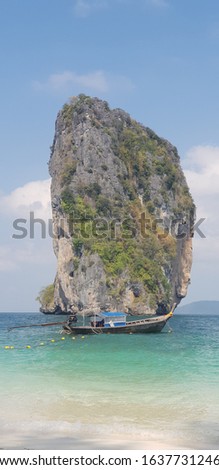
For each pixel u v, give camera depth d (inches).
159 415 809.5
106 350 1763.0
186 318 5974.4
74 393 972.6
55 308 5659.5
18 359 1502.2
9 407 861.8
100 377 1153.4
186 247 6131.9
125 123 6210.6
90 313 4904.0
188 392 981.2
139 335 2418.8
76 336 2369.6
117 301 4992.6
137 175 5910.4
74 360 1471.5
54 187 5689.0
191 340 2225.6
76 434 699.4
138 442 666.2
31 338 2361.0
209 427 740.7
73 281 5167.3
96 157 5610.2
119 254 5167.3
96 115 5880.9
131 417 797.2
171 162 6304.1
